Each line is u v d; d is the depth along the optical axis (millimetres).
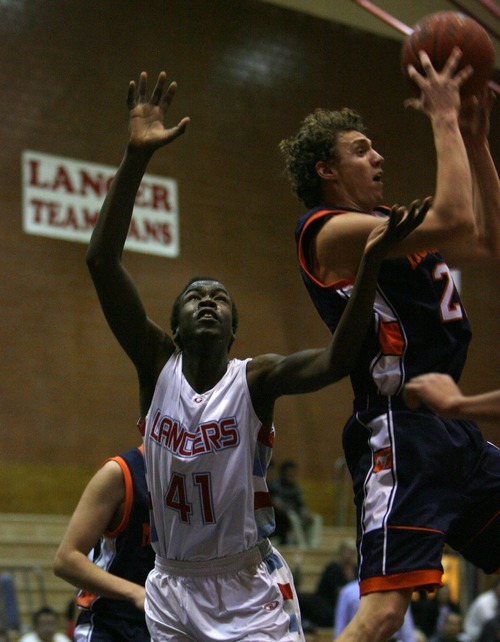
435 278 4855
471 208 4512
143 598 5617
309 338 22219
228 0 22812
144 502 5918
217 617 4855
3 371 18922
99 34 21016
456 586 18062
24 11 20250
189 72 21984
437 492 4621
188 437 4805
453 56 4734
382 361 4723
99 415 19750
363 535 4637
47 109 20125
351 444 4848
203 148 21859
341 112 5266
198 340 4855
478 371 23984
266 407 4871
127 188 4875
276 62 23188
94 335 19984
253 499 4855
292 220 22656
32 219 19625
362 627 4465
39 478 18891
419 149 24406
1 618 15070
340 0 23719
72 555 5773
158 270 20750
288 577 5047
